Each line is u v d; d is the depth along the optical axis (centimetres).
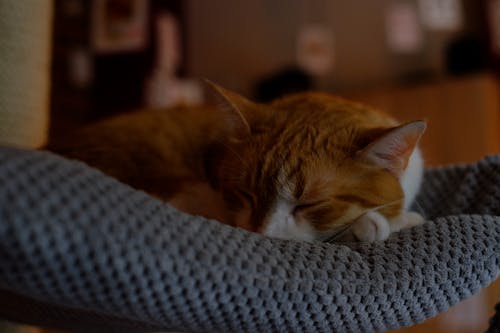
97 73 121
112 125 60
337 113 55
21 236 32
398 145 48
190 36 140
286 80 140
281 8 148
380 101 131
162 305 35
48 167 35
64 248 33
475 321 107
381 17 146
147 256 34
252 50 149
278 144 51
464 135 119
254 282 36
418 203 55
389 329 39
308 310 37
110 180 37
